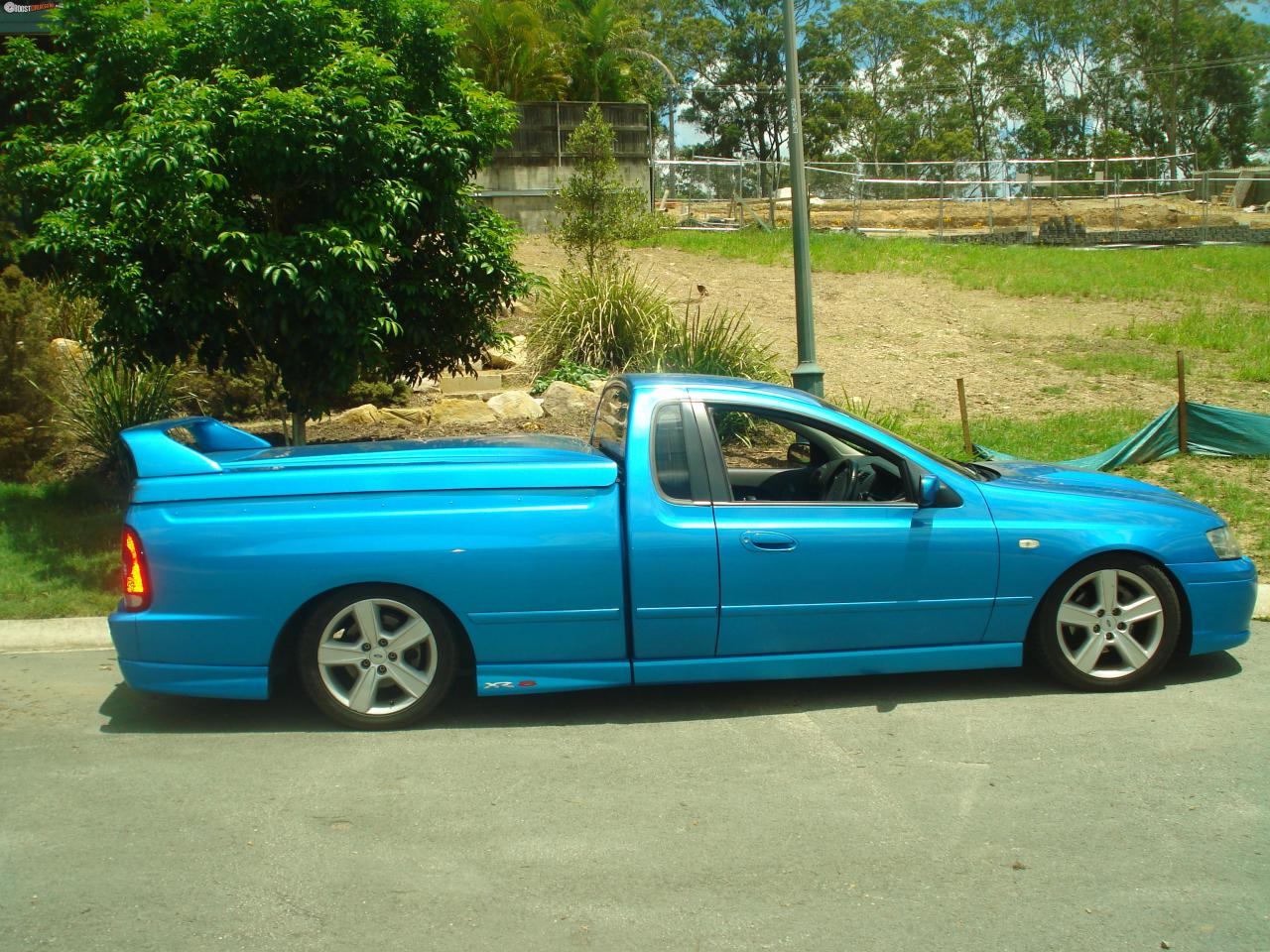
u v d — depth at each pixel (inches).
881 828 162.7
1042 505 216.8
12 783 181.8
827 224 1182.3
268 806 171.9
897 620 211.6
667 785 178.7
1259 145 2241.6
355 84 302.5
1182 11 2171.5
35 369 403.5
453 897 143.9
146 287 304.0
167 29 313.1
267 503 201.0
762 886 146.4
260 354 363.3
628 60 1269.7
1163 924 136.6
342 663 203.0
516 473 204.7
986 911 139.8
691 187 1187.9
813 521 208.1
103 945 133.3
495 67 1014.4
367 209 303.0
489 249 349.7
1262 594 281.4
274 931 136.2
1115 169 1771.7
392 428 442.0
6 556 309.9
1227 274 887.7
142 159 276.5
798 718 209.5
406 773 185.0
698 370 486.6
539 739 200.2
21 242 412.8
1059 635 217.3
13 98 398.9
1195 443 403.9
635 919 138.3
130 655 201.6
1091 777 179.6
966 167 1955.0
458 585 200.5
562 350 521.3
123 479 389.7
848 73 2044.8
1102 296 773.9
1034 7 2203.5
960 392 401.4
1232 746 192.1
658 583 203.2
